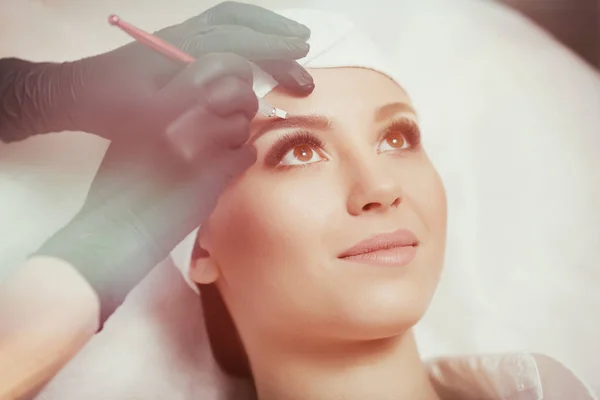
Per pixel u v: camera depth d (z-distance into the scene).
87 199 0.59
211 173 0.57
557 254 0.86
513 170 0.88
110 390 0.72
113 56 0.68
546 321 0.84
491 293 0.85
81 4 0.82
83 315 0.54
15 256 0.68
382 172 0.60
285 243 0.59
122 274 0.55
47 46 0.79
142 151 0.58
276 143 0.60
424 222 0.63
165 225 0.56
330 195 0.60
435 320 0.85
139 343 0.74
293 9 0.67
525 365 0.74
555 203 0.87
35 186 0.71
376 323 0.59
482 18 0.96
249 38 0.61
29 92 0.69
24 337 0.53
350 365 0.64
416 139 0.66
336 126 0.61
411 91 0.90
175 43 0.65
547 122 0.90
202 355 0.75
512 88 0.91
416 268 0.61
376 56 0.66
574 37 1.05
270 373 0.66
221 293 0.69
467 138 0.90
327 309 0.59
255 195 0.60
